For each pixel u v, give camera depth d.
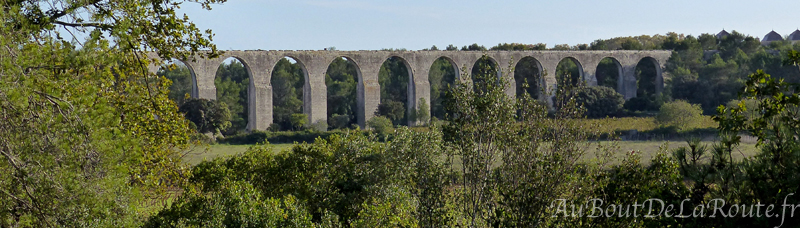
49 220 10.55
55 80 10.45
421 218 15.36
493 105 14.47
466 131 14.67
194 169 22.80
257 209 17.98
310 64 68.06
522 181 13.54
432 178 15.38
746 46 93.00
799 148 9.49
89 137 10.45
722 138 10.55
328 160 23.09
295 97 82.88
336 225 19.52
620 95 73.31
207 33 14.67
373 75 71.25
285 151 24.95
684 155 10.86
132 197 11.74
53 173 10.24
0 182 9.91
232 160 24.00
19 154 10.01
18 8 10.12
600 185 13.33
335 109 81.75
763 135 10.31
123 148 11.15
